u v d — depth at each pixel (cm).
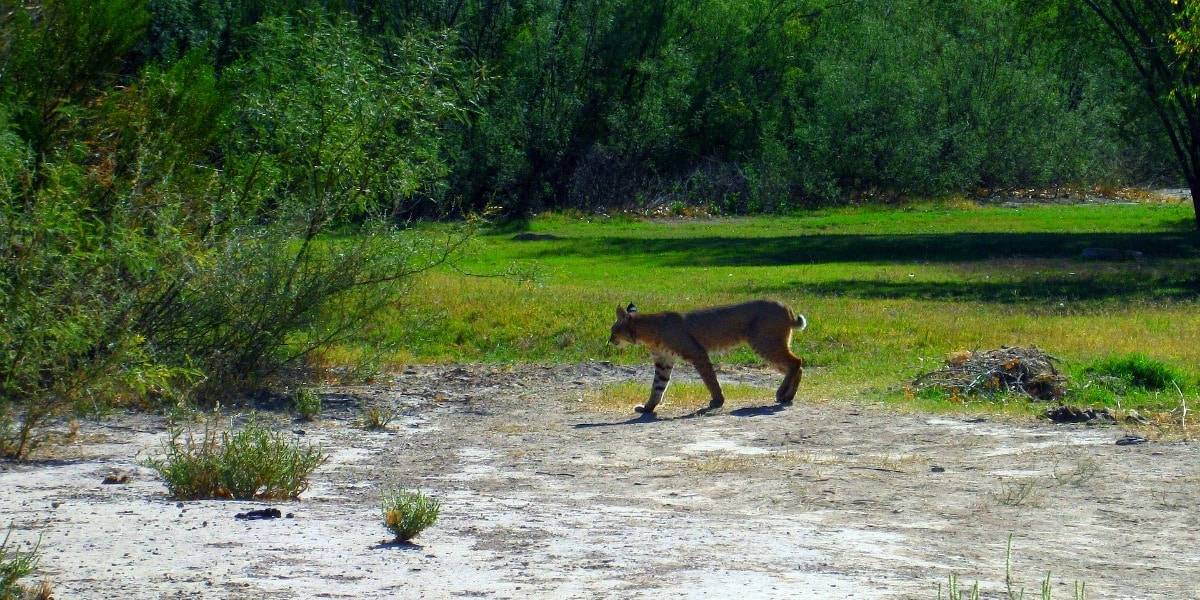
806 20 5703
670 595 562
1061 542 704
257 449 884
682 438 1142
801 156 5050
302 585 582
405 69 1570
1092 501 819
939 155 5072
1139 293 2247
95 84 1534
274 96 1581
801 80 5450
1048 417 1162
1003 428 1127
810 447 1068
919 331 1802
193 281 1348
